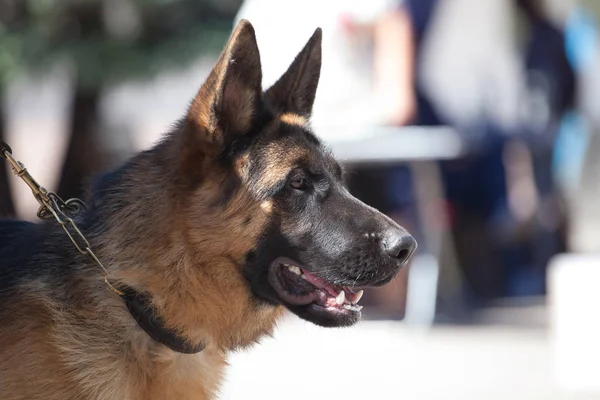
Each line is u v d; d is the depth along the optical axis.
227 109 6.21
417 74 12.85
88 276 6.16
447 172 13.45
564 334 10.81
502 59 13.79
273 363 11.95
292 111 6.84
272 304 6.50
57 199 6.71
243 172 6.23
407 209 13.22
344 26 12.59
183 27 14.81
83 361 6.00
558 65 14.12
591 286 10.77
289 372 11.47
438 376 11.12
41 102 23.64
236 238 6.21
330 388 10.70
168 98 18.66
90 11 14.30
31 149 22.66
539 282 14.16
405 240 6.20
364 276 6.19
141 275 6.12
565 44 14.24
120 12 14.53
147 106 18.88
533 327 13.09
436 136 12.55
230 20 15.09
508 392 10.45
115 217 6.26
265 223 6.23
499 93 13.67
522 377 11.02
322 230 6.24
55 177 16.52
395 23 12.55
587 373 10.64
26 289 6.13
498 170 13.57
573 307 10.80
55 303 6.09
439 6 12.77
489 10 13.56
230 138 6.23
